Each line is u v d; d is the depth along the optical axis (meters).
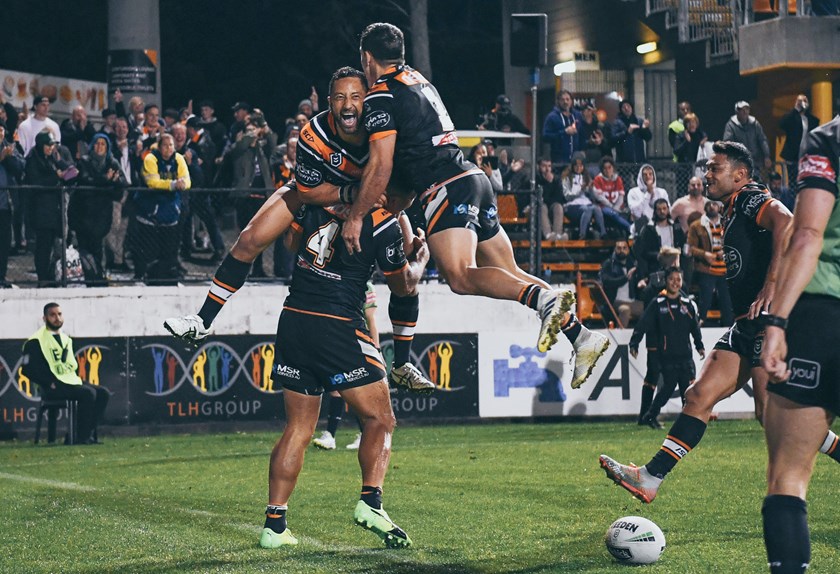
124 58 38.91
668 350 26.20
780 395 7.72
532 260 29.97
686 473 17.55
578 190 33.28
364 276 11.19
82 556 11.20
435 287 29.16
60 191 28.02
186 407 27.88
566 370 28.98
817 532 12.08
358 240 10.52
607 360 29.06
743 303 11.94
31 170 28.30
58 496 16.12
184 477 18.38
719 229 29.97
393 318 11.87
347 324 11.05
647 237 30.58
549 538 11.91
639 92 45.25
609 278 30.92
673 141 34.94
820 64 37.19
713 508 14.01
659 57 43.16
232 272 11.59
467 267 10.39
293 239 11.48
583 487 16.20
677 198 33.53
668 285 26.19
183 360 27.91
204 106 34.12
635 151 35.25
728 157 12.01
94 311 27.97
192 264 30.44
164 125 33.78
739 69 38.72
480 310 29.34
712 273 29.72
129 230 28.64
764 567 10.18
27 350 25.23
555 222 32.62
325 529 12.70
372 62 10.76
